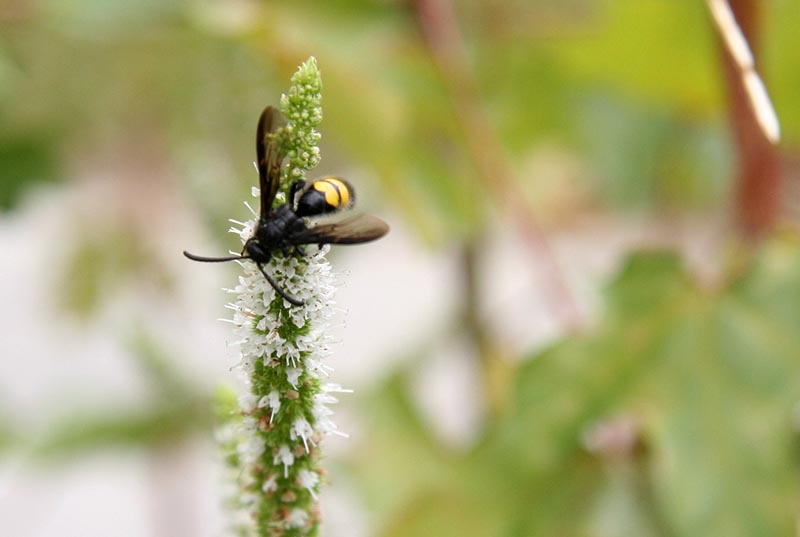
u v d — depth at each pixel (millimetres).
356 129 525
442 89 551
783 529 465
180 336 669
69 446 659
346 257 631
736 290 479
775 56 500
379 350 853
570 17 575
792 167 532
